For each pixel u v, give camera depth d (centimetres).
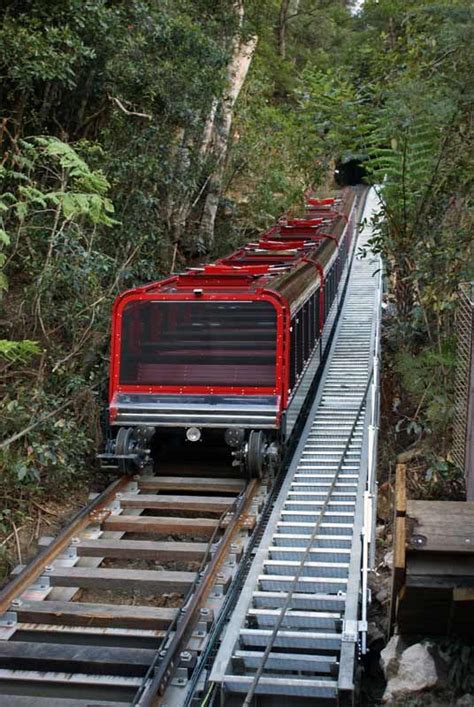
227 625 677
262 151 2073
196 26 1419
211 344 1041
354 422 1141
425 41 1376
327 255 1591
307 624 675
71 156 932
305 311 1220
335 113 1550
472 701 567
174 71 1352
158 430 1064
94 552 828
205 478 1063
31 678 633
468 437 918
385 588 780
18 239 1065
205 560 791
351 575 714
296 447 1127
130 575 770
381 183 1512
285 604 643
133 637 678
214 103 1619
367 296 2067
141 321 1054
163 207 1541
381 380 1412
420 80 1321
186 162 1548
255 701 593
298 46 3738
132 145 1310
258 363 1033
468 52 1238
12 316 1122
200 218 1861
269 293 1031
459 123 1291
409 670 593
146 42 1284
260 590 734
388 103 1344
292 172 2183
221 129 1788
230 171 1991
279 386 1026
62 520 943
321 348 1451
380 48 1830
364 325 1773
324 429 1177
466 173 1298
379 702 636
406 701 581
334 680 596
